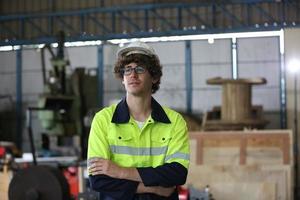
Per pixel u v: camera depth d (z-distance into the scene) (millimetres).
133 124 2619
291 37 10930
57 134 9453
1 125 12852
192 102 11742
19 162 7859
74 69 11602
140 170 2523
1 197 7125
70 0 12516
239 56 11500
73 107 9766
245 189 7852
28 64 12711
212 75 11641
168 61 11844
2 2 12875
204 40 11680
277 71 11289
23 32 12703
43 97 9242
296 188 10367
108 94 12086
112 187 2514
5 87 12875
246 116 8898
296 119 10922
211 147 8320
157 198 2541
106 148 2586
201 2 11648
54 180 5141
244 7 11516
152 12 11961
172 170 2549
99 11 12156
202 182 8102
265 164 8109
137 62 2572
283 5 11297
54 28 12539
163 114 2650
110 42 12062
